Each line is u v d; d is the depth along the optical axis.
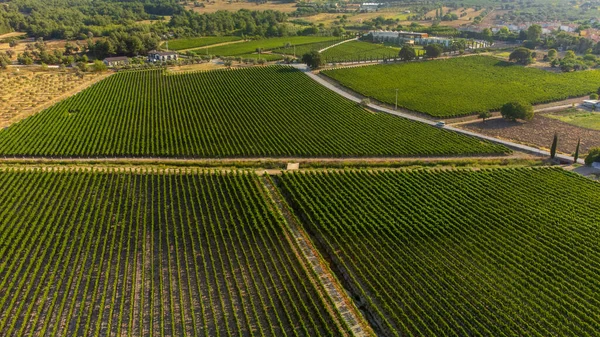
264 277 70.44
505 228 81.06
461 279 68.38
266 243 78.94
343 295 67.25
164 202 91.12
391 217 84.81
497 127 134.38
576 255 73.94
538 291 65.94
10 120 138.00
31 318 62.47
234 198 93.19
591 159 106.69
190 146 119.19
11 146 116.50
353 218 84.50
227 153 115.00
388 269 71.75
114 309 63.97
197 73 187.38
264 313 62.81
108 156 114.88
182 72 190.00
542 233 79.50
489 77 183.50
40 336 58.19
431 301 64.62
